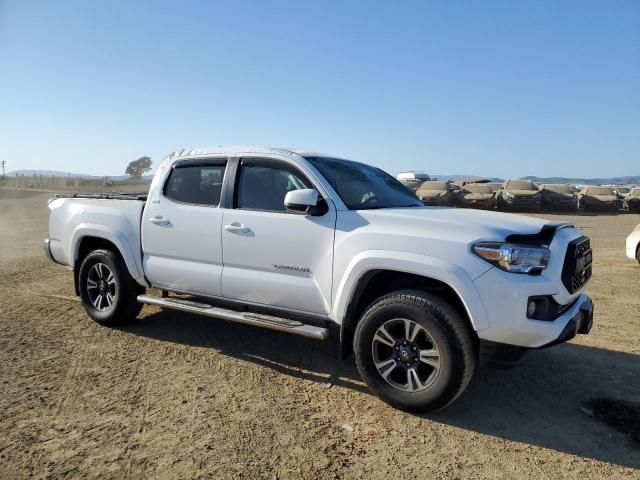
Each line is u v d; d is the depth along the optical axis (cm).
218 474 274
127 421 330
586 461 300
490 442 319
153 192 488
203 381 399
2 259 956
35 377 397
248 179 437
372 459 296
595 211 2588
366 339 358
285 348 482
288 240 398
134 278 500
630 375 430
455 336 325
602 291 748
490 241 326
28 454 288
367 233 361
